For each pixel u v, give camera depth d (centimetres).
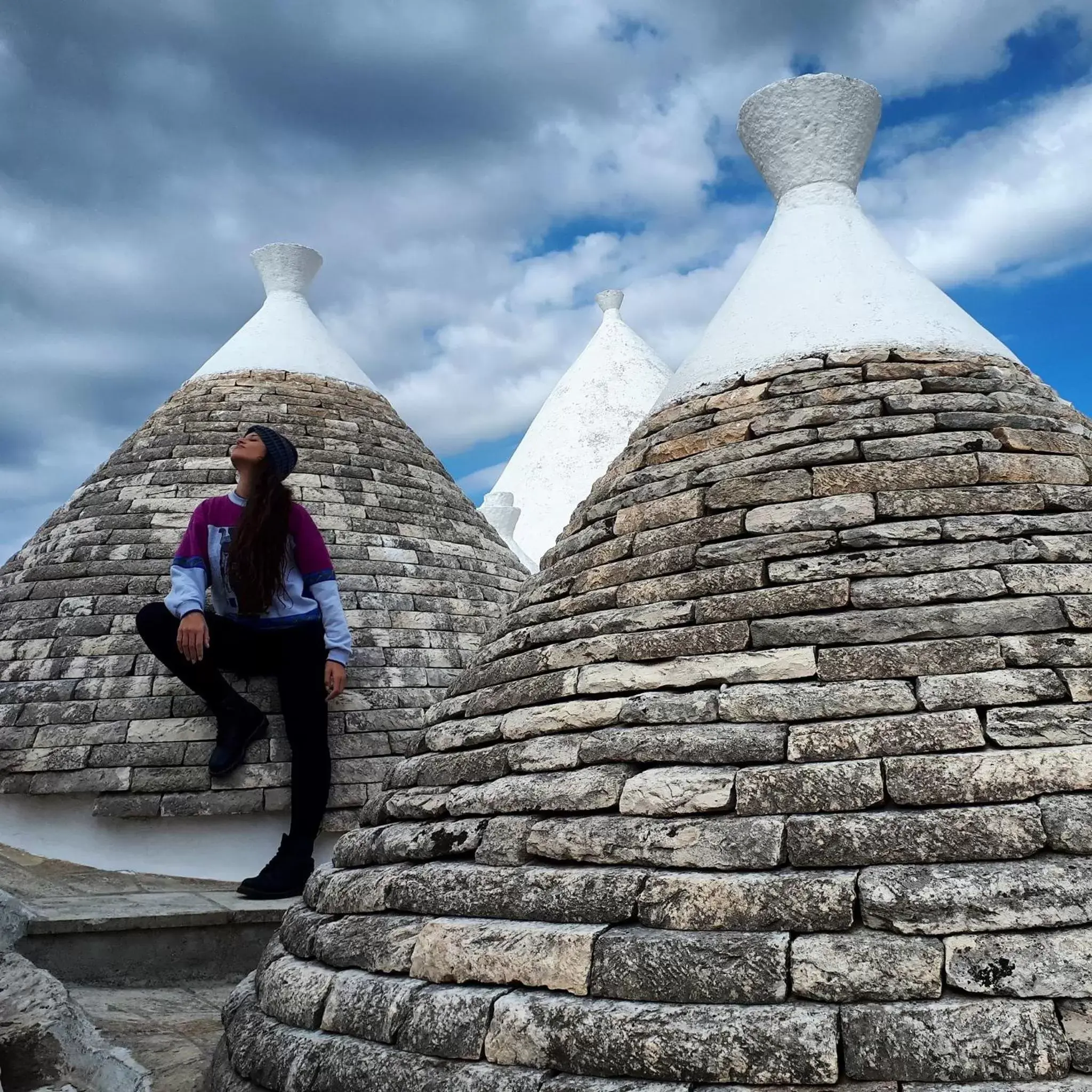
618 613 448
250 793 736
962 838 323
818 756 355
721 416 512
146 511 877
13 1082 443
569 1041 319
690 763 373
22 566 901
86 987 578
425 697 833
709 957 318
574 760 399
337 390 1030
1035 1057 286
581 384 1977
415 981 365
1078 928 302
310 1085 356
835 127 606
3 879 697
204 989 587
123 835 743
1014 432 458
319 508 913
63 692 773
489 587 959
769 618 408
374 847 440
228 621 682
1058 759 335
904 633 386
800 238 576
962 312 549
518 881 369
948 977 300
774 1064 297
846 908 316
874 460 451
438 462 1074
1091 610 381
